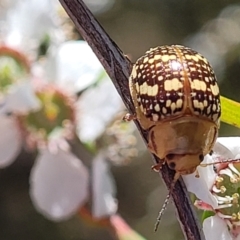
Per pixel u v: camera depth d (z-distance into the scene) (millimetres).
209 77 51
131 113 50
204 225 54
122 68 46
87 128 84
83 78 86
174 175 48
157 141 50
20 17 88
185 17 167
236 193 54
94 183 83
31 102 83
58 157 86
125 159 85
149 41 172
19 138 86
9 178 169
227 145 54
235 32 160
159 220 50
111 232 77
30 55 87
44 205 84
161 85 50
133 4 176
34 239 164
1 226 165
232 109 51
